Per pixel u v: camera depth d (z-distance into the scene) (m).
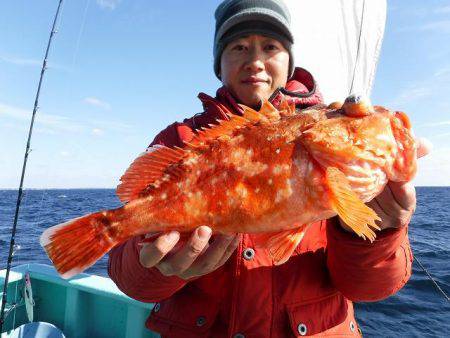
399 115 0.44
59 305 1.08
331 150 0.41
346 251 0.45
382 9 1.30
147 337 0.92
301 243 0.54
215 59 0.72
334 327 0.52
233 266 0.51
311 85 0.72
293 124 0.45
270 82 0.64
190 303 0.53
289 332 0.50
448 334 1.54
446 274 2.39
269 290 0.50
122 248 0.52
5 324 1.02
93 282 1.02
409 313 1.75
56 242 0.44
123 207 0.46
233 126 0.48
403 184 0.40
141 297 0.50
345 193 0.39
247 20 0.61
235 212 0.44
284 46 0.64
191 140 0.49
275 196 0.42
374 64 1.31
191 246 0.40
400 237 0.43
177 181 0.46
